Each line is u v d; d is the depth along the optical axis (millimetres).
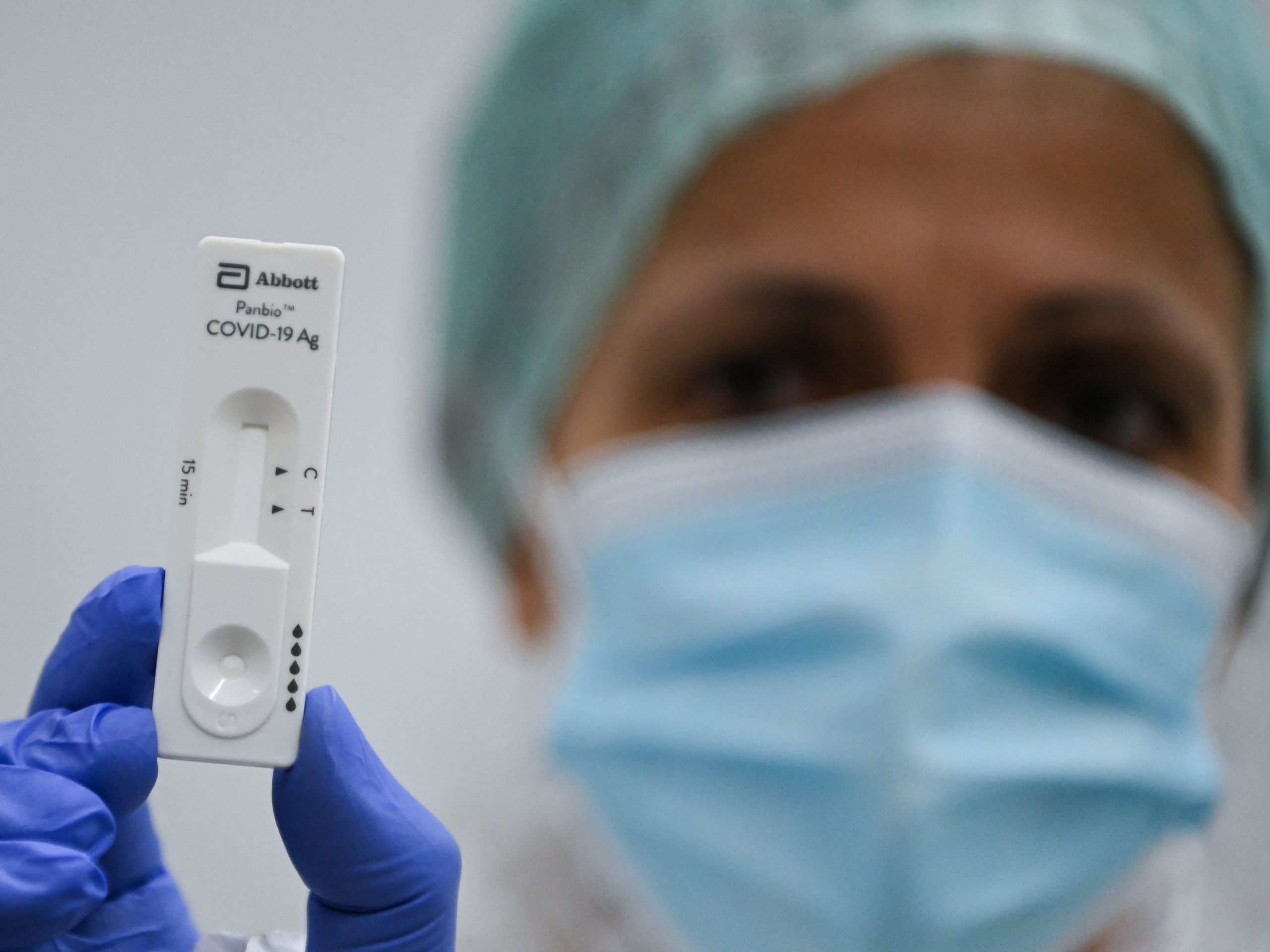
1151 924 1104
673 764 1106
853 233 1075
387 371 1168
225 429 714
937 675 1030
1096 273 1074
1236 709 1192
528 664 1146
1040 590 1048
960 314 1076
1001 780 1033
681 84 1081
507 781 1140
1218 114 1096
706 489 1097
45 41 1200
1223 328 1116
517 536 1155
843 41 1067
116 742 778
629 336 1114
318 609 1156
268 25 1193
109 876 882
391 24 1182
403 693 1155
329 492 1161
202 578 708
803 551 1078
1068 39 1066
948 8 1068
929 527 1046
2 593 1178
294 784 802
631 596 1122
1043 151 1074
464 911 1130
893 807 1021
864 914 1032
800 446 1076
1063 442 1082
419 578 1161
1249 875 1166
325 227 1179
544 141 1126
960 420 1047
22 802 755
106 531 1190
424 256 1166
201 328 711
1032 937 1069
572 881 1120
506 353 1147
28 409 1190
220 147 1195
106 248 1200
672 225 1100
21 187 1197
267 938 891
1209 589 1109
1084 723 1069
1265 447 1154
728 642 1087
